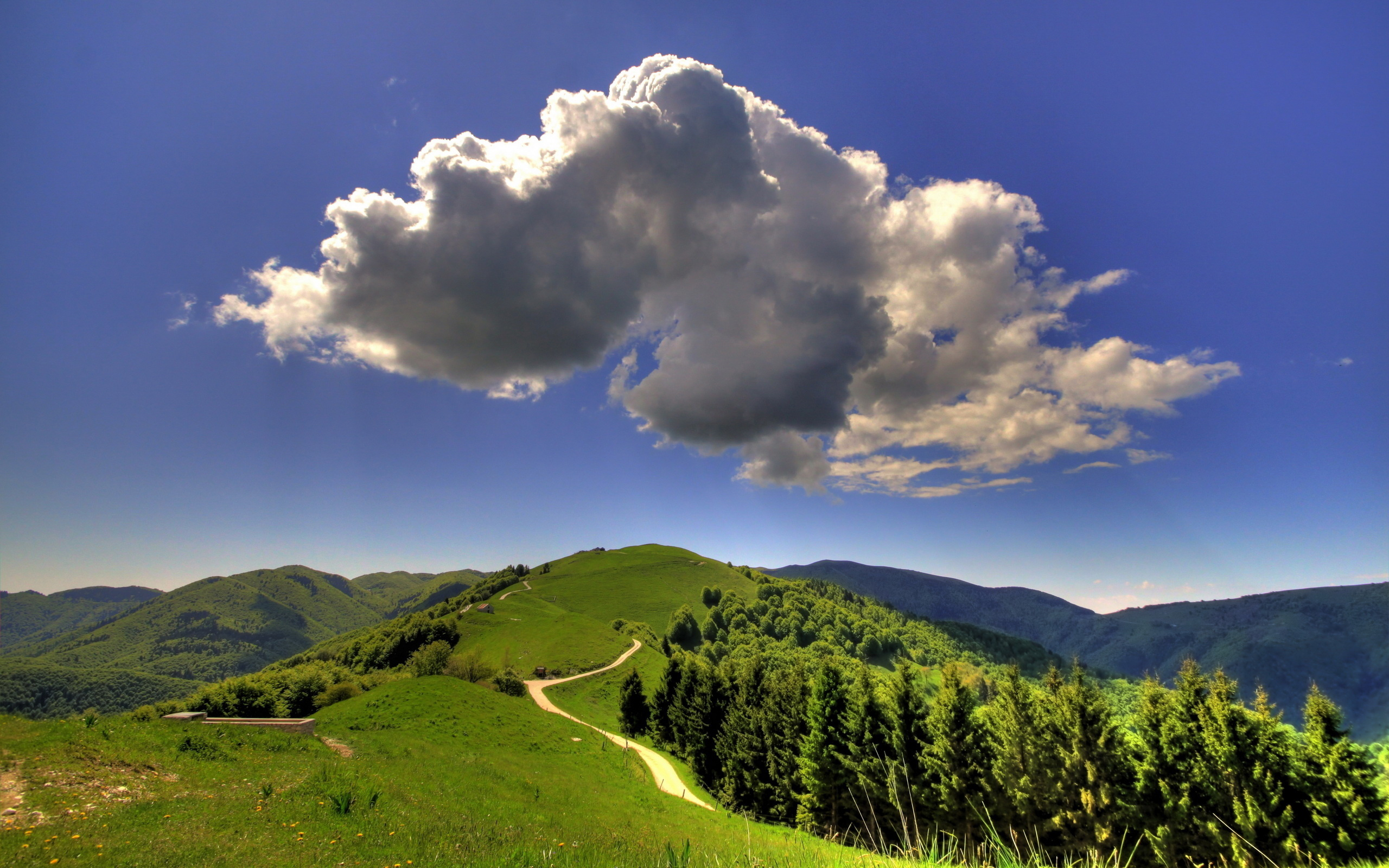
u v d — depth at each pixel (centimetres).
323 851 1427
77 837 1320
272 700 7281
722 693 5894
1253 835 2600
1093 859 594
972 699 3459
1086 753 3048
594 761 5084
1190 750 2886
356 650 16475
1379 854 2362
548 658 12038
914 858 629
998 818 3117
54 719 2131
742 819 4200
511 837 1778
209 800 1727
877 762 3428
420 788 2327
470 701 5531
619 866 1008
